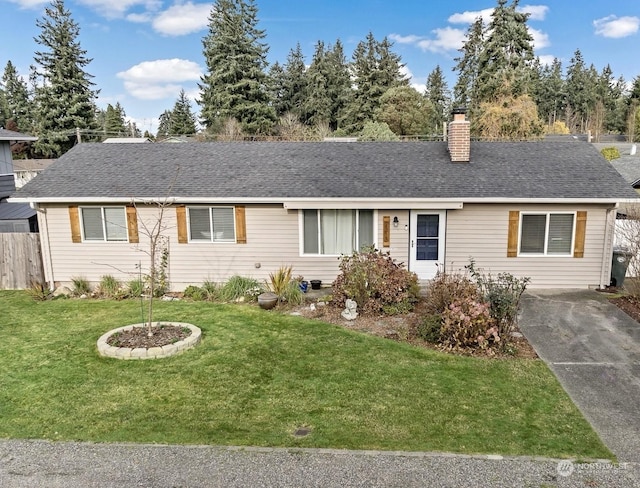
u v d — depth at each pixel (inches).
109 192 508.7
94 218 522.0
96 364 321.1
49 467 207.2
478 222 505.0
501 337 343.9
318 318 422.0
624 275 511.8
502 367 313.0
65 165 573.6
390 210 509.7
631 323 396.2
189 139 1676.9
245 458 212.4
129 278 530.9
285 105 2081.7
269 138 1528.1
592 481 195.5
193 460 211.0
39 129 1603.1
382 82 1823.3
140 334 362.9
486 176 519.8
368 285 433.4
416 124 1610.5
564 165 537.6
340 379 296.8
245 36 1681.8
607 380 293.0
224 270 528.7
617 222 556.1
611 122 2539.4
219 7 1744.6
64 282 539.2
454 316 346.0
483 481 195.5
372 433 233.3
